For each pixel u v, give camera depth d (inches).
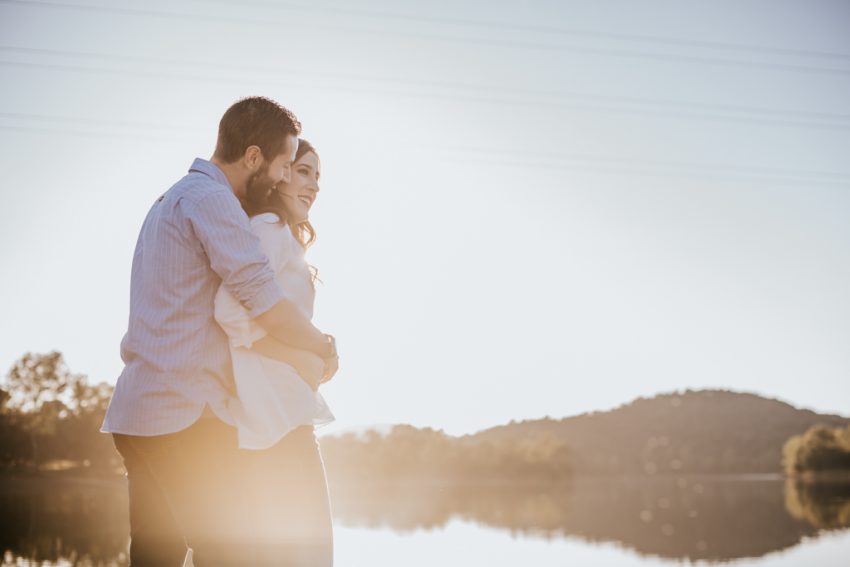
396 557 121.9
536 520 218.5
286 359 56.3
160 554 62.9
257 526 55.7
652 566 126.8
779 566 124.0
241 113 59.2
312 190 72.2
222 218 54.1
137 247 58.1
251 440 54.1
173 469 54.3
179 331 53.8
